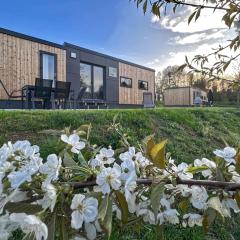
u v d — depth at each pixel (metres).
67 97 11.63
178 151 4.70
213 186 1.00
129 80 22.52
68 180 0.91
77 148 1.03
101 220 0.79
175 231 2.63
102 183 0.85
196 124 6.50
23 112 4.91
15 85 13.32
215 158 1.08
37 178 0.83
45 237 0.71
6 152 0.94
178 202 1.04
